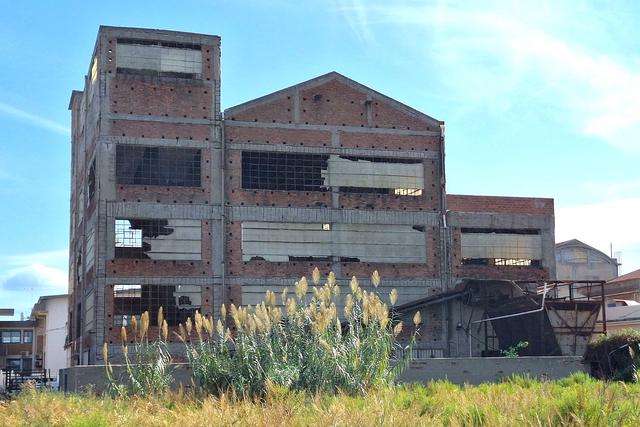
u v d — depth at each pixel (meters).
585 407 12.09
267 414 13.86
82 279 45.53
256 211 42.34
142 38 41.81
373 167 44.72
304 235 43.06
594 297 43.34
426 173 45.53
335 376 19.20
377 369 19.70
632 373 23.44
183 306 40.47
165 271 40.50
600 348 26.70
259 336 20.45
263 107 43.22
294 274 42.44
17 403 17.11
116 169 40.59
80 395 20.36
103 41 41.31
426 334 42.88
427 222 45.09
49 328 76.81
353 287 20.98
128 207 40.44
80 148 50.62
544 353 38.75
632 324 48.62
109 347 39.06
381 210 44.44
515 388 18.39
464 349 42.66
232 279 41.44
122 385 19.72
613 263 74.31
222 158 42.03
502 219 46.50
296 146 43.41
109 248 39.94
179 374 21.94
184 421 14.33
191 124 41.94
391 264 44.16
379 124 44.97
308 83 44.09
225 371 19.69
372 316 20.94
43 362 76.75
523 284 43.91
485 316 41.97
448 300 42.16
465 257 45.84
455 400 15.80
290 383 18.59
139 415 15.75
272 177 43.00
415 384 22.03
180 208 41.16
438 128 46.00
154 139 41.25
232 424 13.55
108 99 40.97
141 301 40.00
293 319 20.56
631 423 11.70
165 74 42.03
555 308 39.56
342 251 43.50
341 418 12.77
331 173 43.97
